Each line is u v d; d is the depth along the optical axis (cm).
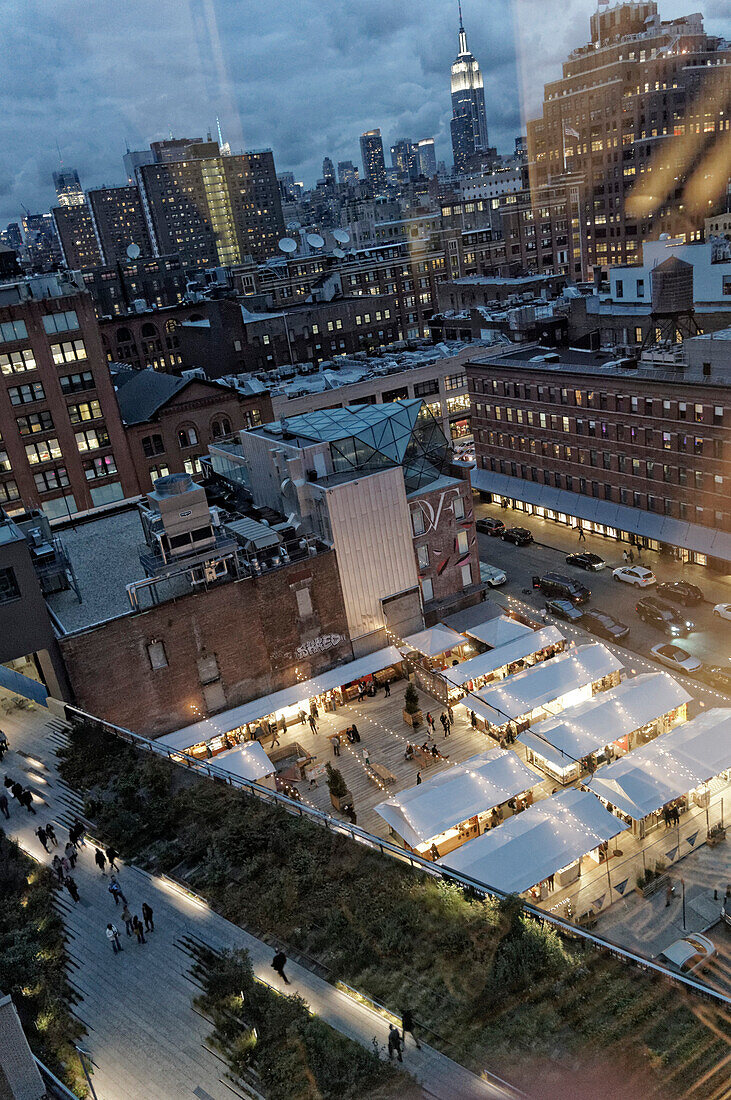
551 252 19725
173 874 3722
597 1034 2744
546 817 3803
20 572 4525
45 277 7662
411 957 3148
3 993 3062
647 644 5700
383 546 5634
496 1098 2525
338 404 10056
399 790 4519
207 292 16075
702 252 8119
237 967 3061
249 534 5231
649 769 4022
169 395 8081
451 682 5131
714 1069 2553
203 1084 2698
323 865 3731
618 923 3494
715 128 19288
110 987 3139
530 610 6406
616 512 7438
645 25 19562
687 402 6344
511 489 8775
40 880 3712
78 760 4506
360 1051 2728
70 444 7725
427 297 16088
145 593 4953
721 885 3622
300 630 5416
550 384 7756
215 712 5203
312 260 16400
